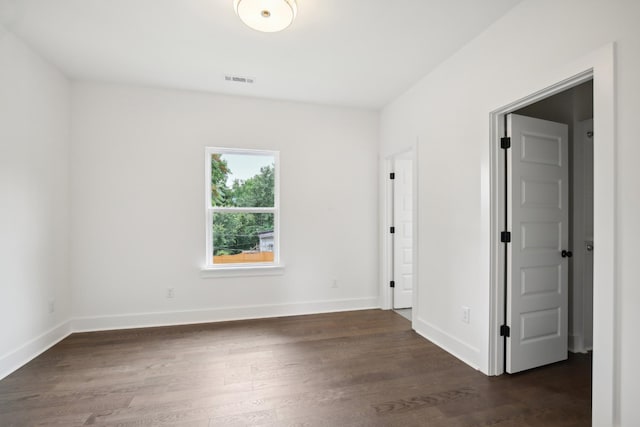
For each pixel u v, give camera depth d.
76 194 2.95
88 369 2.23
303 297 3.58
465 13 2.01
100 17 2.03
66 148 2.88
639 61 1.33
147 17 2.04
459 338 2.46
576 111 2.56
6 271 2.17
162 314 3.15
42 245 2.55
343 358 2.43
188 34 2.23
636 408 1.35
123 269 3.06
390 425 1.65
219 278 3.31
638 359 1.34
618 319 1.41
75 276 2.95
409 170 3.81
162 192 3.16
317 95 3.37
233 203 3.44
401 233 3.80
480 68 2.23
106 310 3.02
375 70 2.79
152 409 1.76
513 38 1.96
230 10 1.96
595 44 1.50
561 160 2.34
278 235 3.51
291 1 1.78
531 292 2.24
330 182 3.67
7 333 2.18
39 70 2.50
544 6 1.76
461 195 2.43
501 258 2.18
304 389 1.98
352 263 3.75
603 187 1.45
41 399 1.86
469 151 2.35
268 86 3.13
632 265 1.36
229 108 3.34
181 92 3.21
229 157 3.44
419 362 2.37
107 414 1.72
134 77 2.92
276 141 3.49
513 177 2.17
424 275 2.92
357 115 3.76
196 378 2.11
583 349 2.56
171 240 3.18
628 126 1.37
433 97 2.79
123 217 3.06
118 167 3.05
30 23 2.09
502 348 2.19
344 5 1.92
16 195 2.26
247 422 1.66
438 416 1.72
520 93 1.91
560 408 1.80
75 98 2.95
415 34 2.24
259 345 2.67
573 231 2.58
